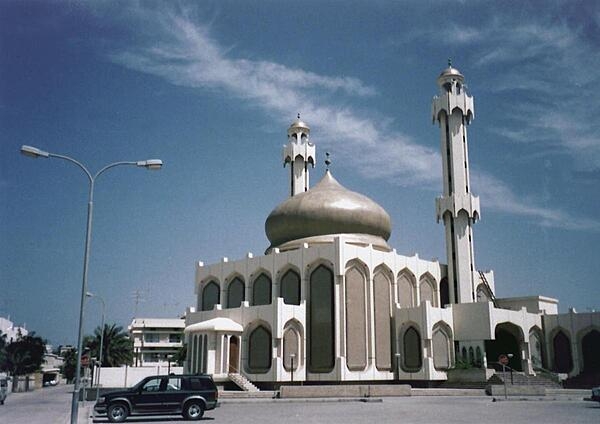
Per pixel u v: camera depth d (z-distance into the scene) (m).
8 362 107.50
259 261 67.44
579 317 68.81
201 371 58.78
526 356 67.25
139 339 143.62
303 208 68.44
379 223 69.69
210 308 72.31
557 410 36.97
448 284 70.44
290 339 59.31
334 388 50.00
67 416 38.00
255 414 34.69
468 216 69.62
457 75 74.25
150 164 30.59
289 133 84.81
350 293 60.81
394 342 63.28
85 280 28.75
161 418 33.84
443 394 53.97
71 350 130.25
